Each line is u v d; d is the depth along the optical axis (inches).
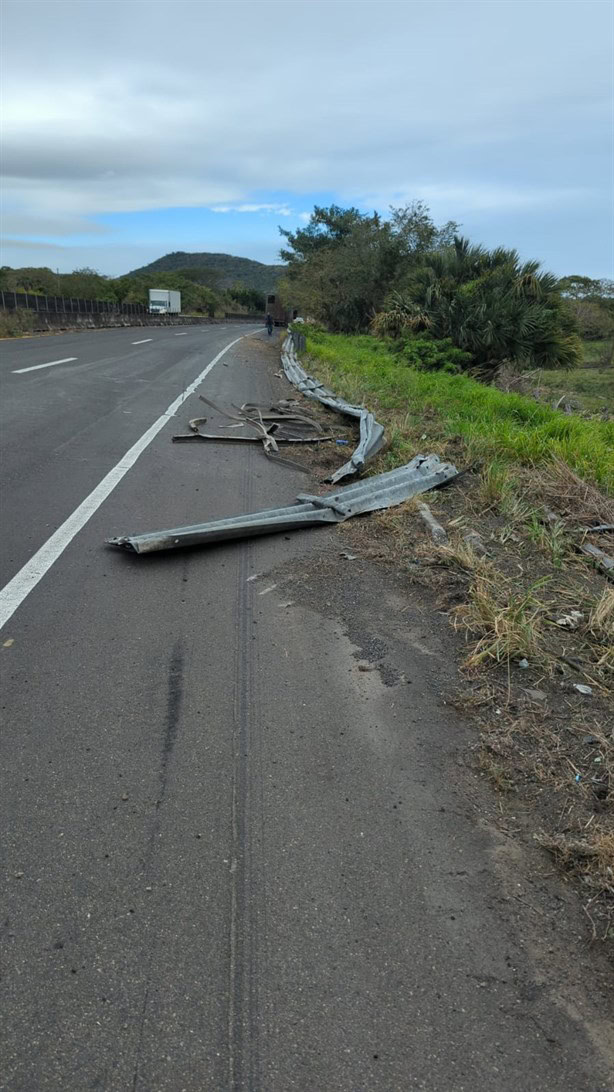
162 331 1544.0
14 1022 68.1
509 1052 68.1
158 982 73.0
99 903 81.8
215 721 117.9
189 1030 68.4
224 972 74.5
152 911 81.3
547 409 492.4
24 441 305.1
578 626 155.1
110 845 90.4
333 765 108.7
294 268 1914.4
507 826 97.7
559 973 76.5
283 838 93.6
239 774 105.4
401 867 89.8
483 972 76.2
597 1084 65.7
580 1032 70.4
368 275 1393.9
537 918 83.2
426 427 380.5
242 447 332.5
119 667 132.2
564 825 97.4
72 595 160.4
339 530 217.9
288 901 83.7
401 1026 70.0
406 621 157.4
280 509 220.8
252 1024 69.3
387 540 209.2
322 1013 70.8
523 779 107.0
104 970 73.9
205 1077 64.3
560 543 204.7
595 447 324.8
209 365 729.6
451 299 851.4
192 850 90.5
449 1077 65.5
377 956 77.4
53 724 114.0
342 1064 66.1
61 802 97.4
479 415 425.4
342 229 2001.7
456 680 133.6
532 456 307.3
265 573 181.3
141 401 441.7
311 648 144.1
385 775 107.1
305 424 400.8
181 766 106.3
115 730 113.7
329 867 89.2
